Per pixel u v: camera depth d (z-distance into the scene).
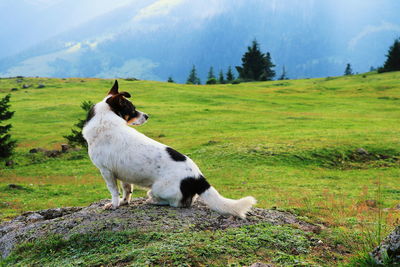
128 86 76.62
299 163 23.42
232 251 4.98
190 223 6.08
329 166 23.05
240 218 6.52
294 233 5.95
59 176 23.22
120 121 6.69
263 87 90.00
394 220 8.09
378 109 51.84
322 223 7.44
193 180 6.44
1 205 15.64
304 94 73.56
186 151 27.80
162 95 66.19
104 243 5.43
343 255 5.38
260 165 22.94
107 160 6.52
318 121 40.12
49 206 15.61
